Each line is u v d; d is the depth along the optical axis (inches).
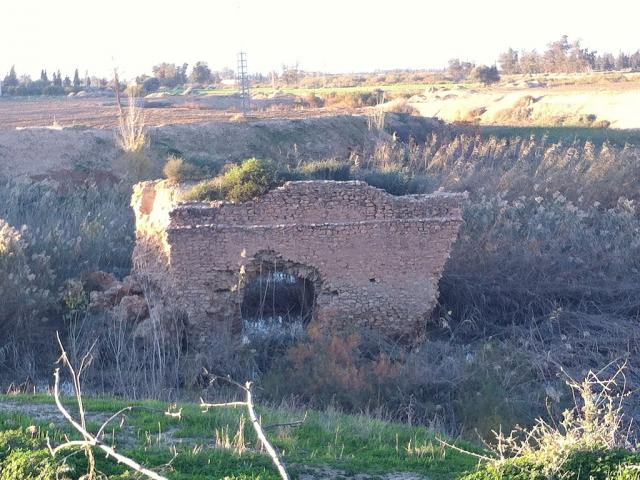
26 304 885.2
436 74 7465.6
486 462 486.3
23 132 1819.6
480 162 1653.5
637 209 1411.2
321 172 1035.9
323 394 749.3
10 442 460.1
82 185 1589.6
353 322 883.4
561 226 1200.8
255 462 463.5
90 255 1130.7
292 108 3341.5
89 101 4195.4
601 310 1047.0
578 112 3235.7
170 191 938.7
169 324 851.4
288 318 959.0
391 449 518.0
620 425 674.8
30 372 802.2
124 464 441.4
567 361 882.8
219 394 749.9
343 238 877.2
